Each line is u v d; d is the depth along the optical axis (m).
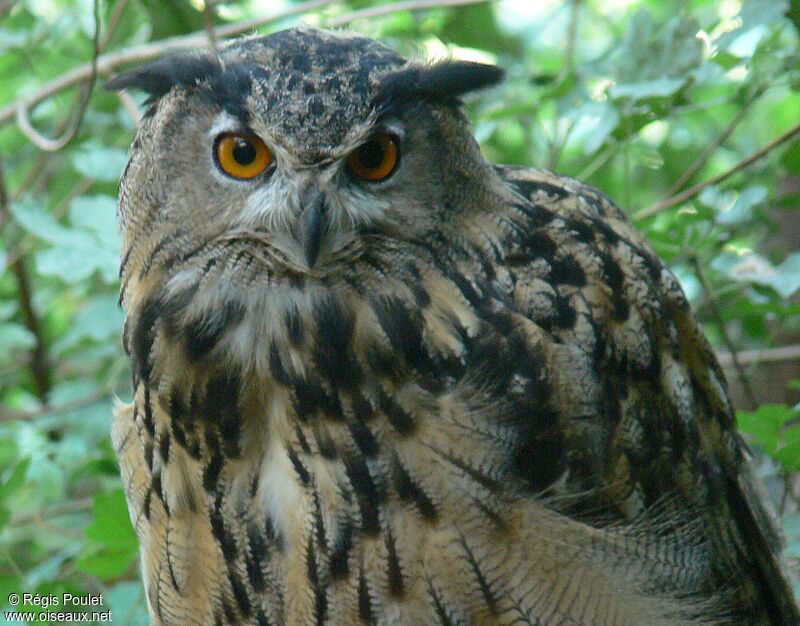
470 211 7.00
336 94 6.72
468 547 6.83
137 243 7.11
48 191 13.38
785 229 11.56
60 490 9.81
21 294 12.13
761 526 8.18
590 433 7.00
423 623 6.96
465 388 6.79
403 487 6.81
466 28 11.99
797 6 9.11
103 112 12.24
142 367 7.16
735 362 9.23
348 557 6.95
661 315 7.50
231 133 6.77
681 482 7.54
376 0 12.20
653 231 9.27
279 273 6.87
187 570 7.43
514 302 6.95
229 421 7.00
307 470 6.94
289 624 7.26
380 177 6.79
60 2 13.59
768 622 8.20
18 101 10.83
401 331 6.79
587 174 9.50
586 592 6.98
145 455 7.41
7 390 13.16
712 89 13.02
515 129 12.88
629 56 9.15
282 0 13.24
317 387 6.84
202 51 7.13
